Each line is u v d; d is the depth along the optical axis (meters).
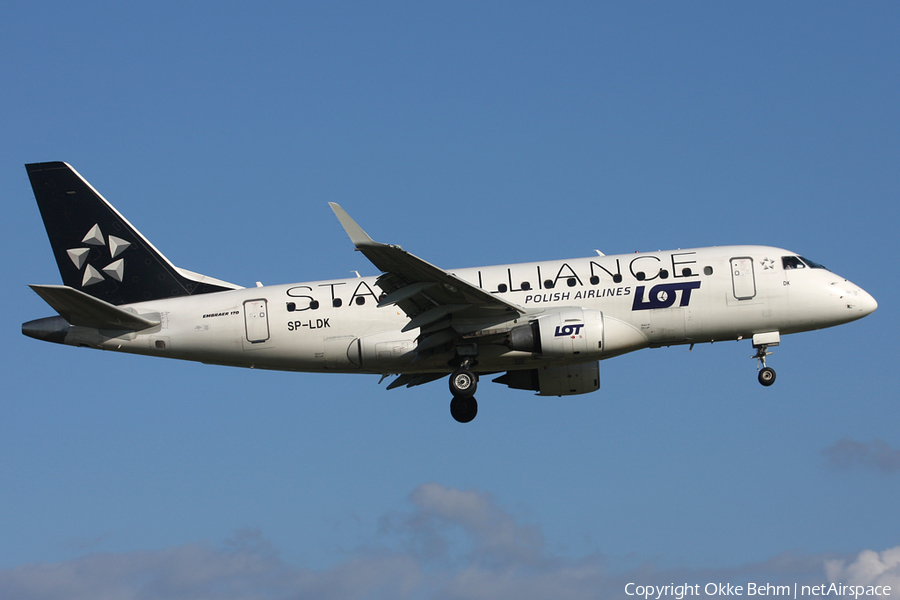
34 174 117.56
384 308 109.50
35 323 110.75
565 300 106.50
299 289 111.56
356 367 111.12
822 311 106.88
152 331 111.50
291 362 111.56
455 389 107.31
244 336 110.50
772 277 106.88
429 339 106.00
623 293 106.44
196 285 116.00
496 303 102.50
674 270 107.06
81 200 117.31
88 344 110.75
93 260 116.50
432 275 96.94
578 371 114.94
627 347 106.12
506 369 110.44
